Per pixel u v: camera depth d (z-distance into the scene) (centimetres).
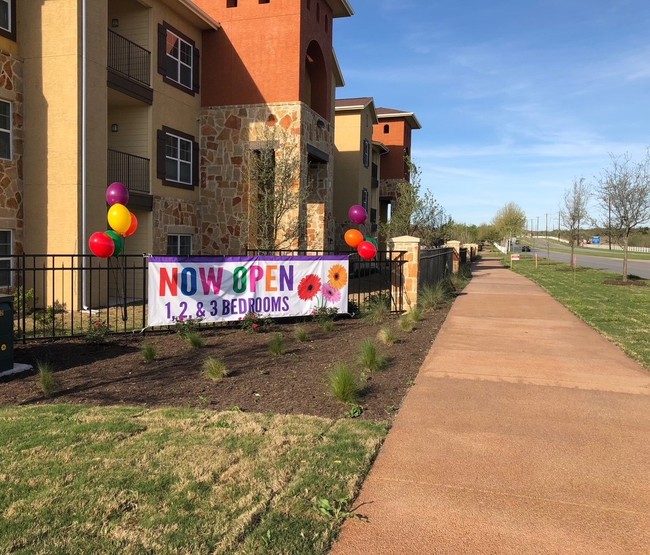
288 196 1678
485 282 2148
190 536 312
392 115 3781
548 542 315
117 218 866
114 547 300
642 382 663
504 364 751
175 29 1680
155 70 1580
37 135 1294
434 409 554
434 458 432
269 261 1044
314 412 543
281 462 413
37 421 500
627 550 307
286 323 1084
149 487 369
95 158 1327
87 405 560
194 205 1806
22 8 1291
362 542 313
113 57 1561
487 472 407
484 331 1009
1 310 665
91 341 852
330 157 2122
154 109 1578
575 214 2944
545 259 4722
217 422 501
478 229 9738
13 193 1278
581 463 423
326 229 2111
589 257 5438
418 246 1246
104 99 1358
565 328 1050
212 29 1806
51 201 1291
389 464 420
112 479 380
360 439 462
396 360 769
